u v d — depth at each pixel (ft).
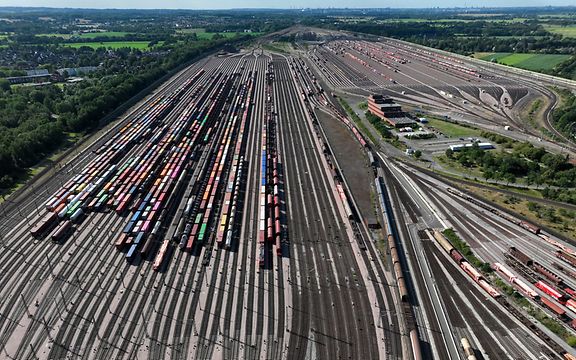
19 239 377.30
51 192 464.65
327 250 365.61
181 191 464.24
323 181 495.00
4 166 492.54
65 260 349.82
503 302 306.96
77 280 326.24
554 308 296.92
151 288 318.65
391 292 317.42
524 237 386.73
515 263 347.97
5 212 422.41
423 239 385.70
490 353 268.62
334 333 280.72
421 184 490.49
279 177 503.20
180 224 396.16
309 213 424.46
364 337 277.85
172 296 311.06
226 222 398.01
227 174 508.53
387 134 640.58
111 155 559.79
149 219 396.98
